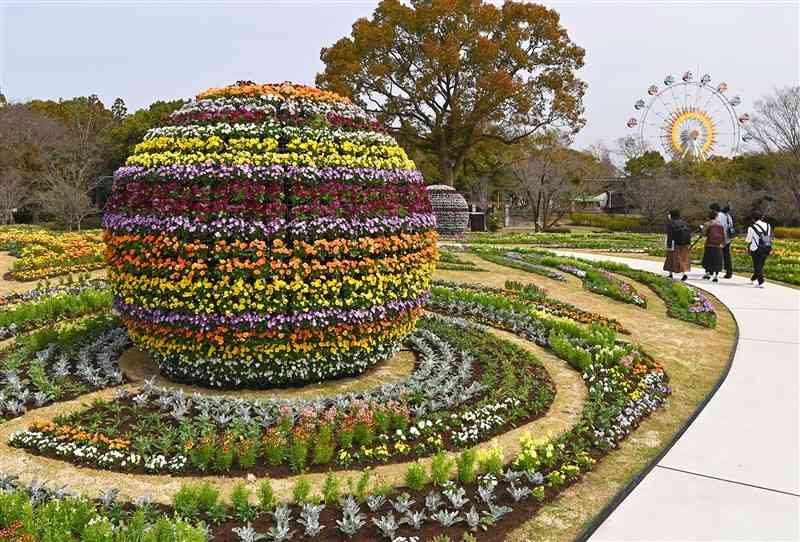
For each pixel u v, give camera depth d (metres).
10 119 31.70
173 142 5.77
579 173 39.41
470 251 19.39
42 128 32.53
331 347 5.82
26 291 10.67
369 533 3.58
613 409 5.43
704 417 5.67
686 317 9.87
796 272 15.08
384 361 6.92
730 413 5.77
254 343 5.54
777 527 3.81
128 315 5.89
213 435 4.49
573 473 4.39
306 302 5.54
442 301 9.99
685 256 13.79
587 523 3.82
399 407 5.15
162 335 5.71
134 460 4.26
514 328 8.52
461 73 36.34
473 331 8.16
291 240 5.57
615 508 4.03
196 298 5.43
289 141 5.71
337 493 3.80
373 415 4.89
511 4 35.81
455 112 36.03
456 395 5.62
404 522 3.68
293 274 5.50
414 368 6.73
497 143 40.97
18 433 4.60
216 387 5.90
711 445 5.04
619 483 4.36
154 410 5.22
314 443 4.59
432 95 36.19
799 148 34.44
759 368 7.23
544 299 10.71
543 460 4.44
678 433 5.23
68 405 5.29
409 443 4.76
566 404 5.79
